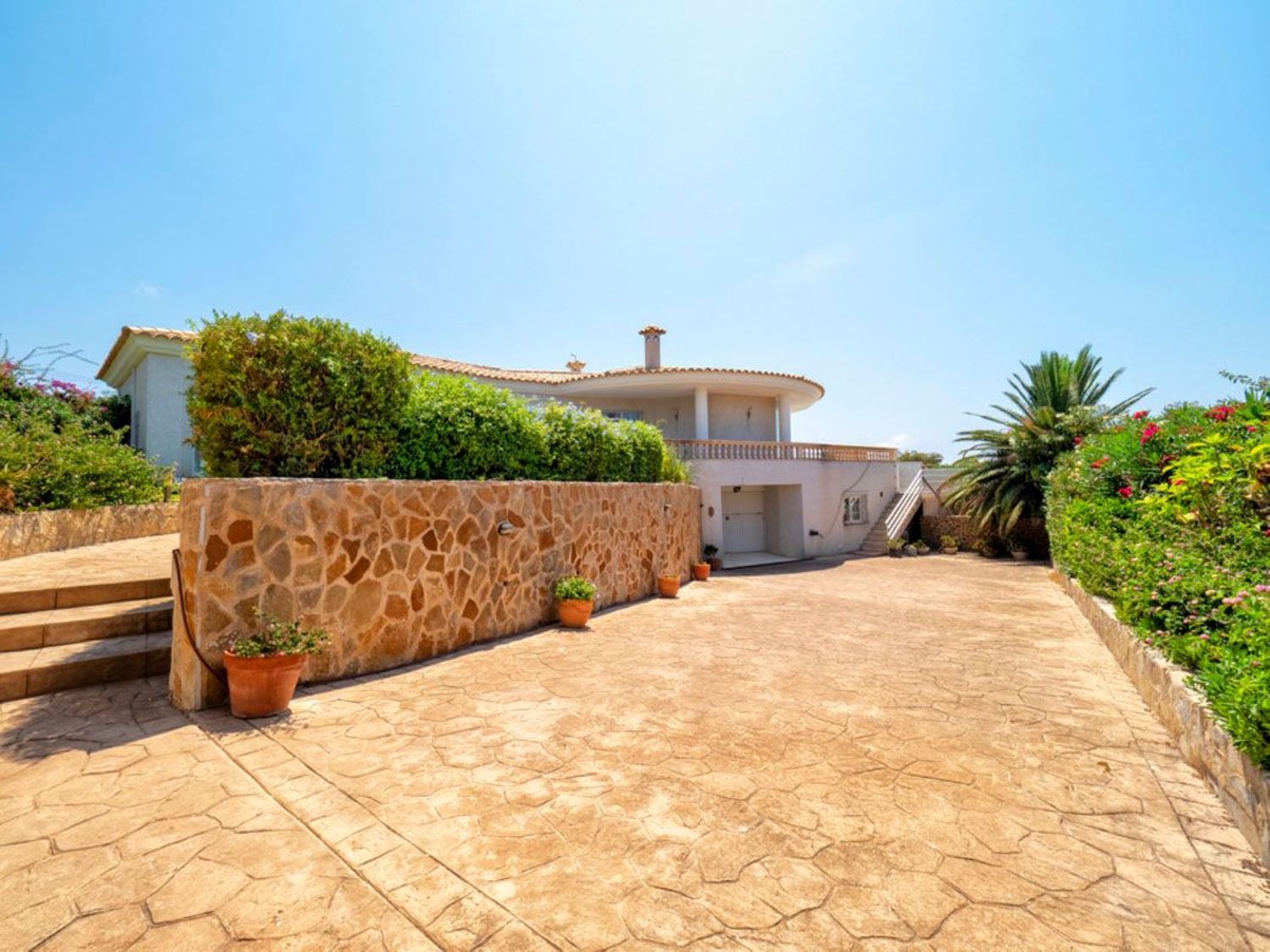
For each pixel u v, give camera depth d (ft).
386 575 18.13
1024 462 61.77
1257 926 7.03
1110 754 12.24
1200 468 16.24
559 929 6.72
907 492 79.82
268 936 6.47
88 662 14.98
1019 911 7.26
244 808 9.36
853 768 11.46
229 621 14.24
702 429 62.85
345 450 18.86
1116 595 19.94
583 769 11.22
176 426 40.86
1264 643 9.71
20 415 33.14
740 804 9.95
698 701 15.53
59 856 7.92
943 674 18.43
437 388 23.77
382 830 8.82
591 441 31.76
